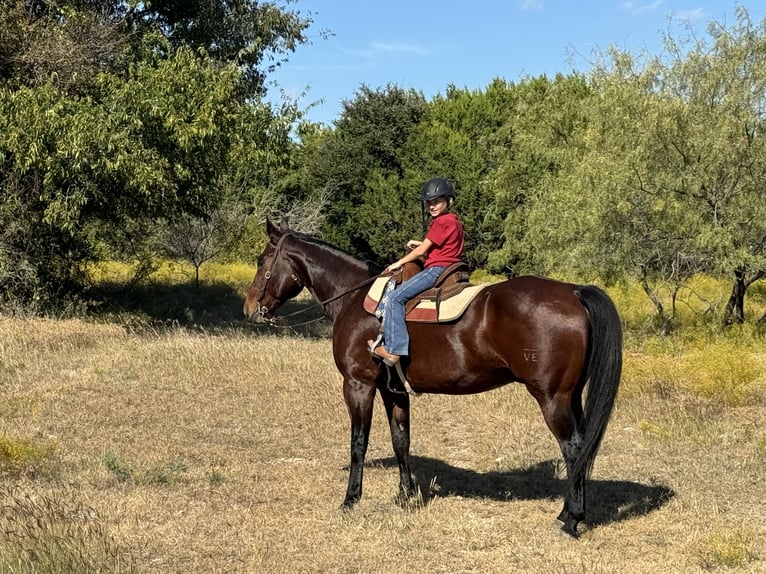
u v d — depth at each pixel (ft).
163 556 17.37
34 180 51.72
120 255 75.36
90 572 15.37
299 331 59.36
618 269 49.85
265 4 70.74
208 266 107.55
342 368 21.06
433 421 31.86
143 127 50.88
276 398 34.19
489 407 33.42
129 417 30.53
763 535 19.08
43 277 58.80
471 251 102.58
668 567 16.93
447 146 107.34
